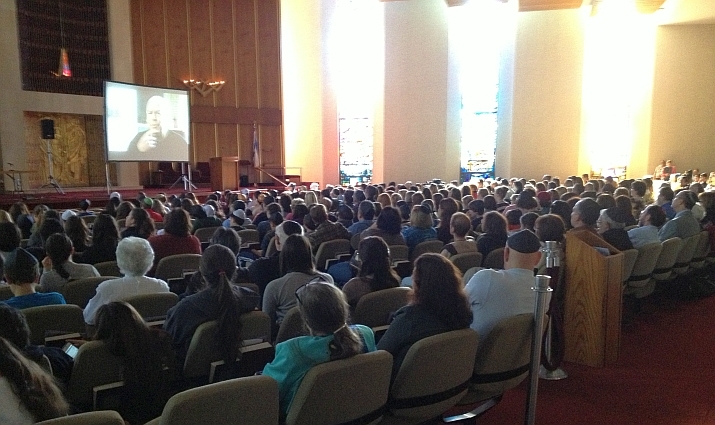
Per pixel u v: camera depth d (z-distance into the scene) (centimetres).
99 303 308
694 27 1739
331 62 1783
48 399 163
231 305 247
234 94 1780
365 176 1805
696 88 1752
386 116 1688
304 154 1841
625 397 334
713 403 325
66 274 365
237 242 402
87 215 739
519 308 272
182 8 1711
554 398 333
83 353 218
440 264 230
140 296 291
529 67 1642
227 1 1759
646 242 489
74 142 1536
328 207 798
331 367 180
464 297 231
